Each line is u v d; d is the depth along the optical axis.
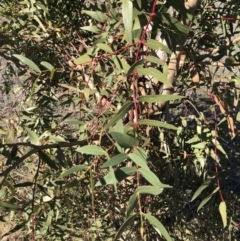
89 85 1.24
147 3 0.72
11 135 1.13
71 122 1.11
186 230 1.65
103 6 1.11
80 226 1.47
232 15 1.28
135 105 0.71
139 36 0.77
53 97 1.59
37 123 1.54
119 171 0.66
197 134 1.26
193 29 1.29
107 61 1.13
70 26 1.48
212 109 1.24
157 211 1.49
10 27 1.36
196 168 1.37
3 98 2.32
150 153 1.36
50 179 1.42
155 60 0.71
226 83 1.24
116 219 1.48
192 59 1.30
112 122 0.69
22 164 1.93
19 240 2.22
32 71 1.37
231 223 1.41
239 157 1.64
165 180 1.43
